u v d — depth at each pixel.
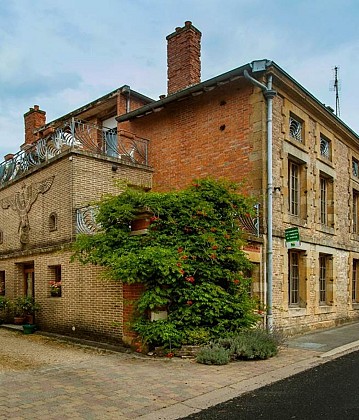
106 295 9.34
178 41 14.40
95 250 8.62
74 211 10.93
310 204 12.69
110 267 8.63
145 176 13.10
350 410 5.07
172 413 4.99
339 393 5.79
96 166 11.66
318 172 13.25
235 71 10.99
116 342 8.98
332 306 13.64
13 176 14.05
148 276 8.03
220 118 11.97
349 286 14.89
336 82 17.47
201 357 7.51
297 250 12.15
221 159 11.80
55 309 11.03
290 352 8.77
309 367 7.39
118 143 13.16
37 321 11.80
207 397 5.57
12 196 13.90
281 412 5.01
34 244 12.48
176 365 7.36
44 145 12.62
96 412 4.98
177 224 8.60
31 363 7.66
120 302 8.98
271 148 10.91
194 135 12.57
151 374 6.73
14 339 10.55
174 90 14.30
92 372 6.89
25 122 19.20
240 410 5.09
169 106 13.29
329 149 14.24
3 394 5.66
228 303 8.56
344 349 9.14
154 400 5.44
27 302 11.80
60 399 5.45
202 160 12.28
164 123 13.51
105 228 8.80
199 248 8.47
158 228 8.62
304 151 12.52
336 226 14.23
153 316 8.24
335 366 7.54
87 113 16.27
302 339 10.62
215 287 8.49
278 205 11.15
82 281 10.09
